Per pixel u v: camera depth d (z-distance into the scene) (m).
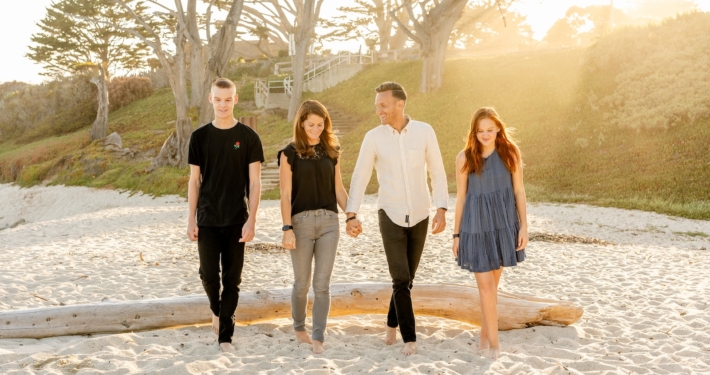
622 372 3.70
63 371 3.58
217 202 4.02
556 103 24.00
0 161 36.56
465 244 4.00
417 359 3.92
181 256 8.63
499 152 4.00
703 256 8.91
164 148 26.98
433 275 7.38
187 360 3.78
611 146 20.00
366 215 13.48
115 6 45.41
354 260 8.30
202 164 4.09
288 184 4.02
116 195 24.89
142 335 4.46
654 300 5.82
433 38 29.98
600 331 4.71
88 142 34.22
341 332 4.70
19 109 46.41
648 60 23.05
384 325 4.99
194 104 37.72
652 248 9.83
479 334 4.65
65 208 24.34
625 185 17.31
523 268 7.76
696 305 5.54
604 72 24.64
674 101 20.14
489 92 27.42
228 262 4.08
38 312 4.47
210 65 25.72
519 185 4.03
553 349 4.14
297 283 4.16
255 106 37.31
